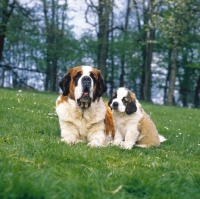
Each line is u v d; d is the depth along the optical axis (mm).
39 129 5191
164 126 6715
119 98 4801
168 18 15133
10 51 23859
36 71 17828
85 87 4562
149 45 19438
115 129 4977
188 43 17172
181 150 4887
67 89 4797
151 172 3676
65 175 3395
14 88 16609
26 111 6289
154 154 4488
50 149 4051
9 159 3621
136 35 21062
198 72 23047
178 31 15422
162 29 15352
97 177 3420
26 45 22406
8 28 16406
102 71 18578
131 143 4789
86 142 4801
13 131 4906
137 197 3225
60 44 20125
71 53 20875
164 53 22344
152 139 4934
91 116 4785
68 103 4805
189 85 23609
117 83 20391
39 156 3836
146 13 17484
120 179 3422
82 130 4809
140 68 23031
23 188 2914
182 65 23250
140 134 4898
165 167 3896
